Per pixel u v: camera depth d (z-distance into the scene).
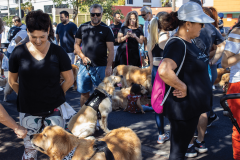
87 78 4.73
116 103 6.02
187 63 2.39
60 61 2.61
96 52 4.60
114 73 7.11
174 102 2.46
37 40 2.36
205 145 3.99
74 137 2.33
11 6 30.17
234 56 2.92
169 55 2.32
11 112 5.79
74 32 8.20
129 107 5.75
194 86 2.40
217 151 3.79
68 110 2.84
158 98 2.70
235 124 2.52
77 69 7.85
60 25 8.37
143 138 4.32
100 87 4.22
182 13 2.40
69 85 2.75
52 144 2.15
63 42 8.34
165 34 3.79
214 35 3.55
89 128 3.95
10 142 4.24
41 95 2.55
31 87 2.52
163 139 4.09
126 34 7.01
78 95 7.32
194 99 2.40
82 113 3.98
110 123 5.07
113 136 2.86
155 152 3.79
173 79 2.28
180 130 2.50
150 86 6.73
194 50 2.43
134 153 2.84
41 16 2.35
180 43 2.37
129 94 5.93
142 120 5.23
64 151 2.17
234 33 2.92
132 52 7.06
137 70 6.79
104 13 17.00
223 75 6.96
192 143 3.63
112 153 2.48
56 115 2.70
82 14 19.62
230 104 3.02
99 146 2.42
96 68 4.66
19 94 2.61
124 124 5.01
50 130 2.24
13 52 2.52
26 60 2.48
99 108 4.09
